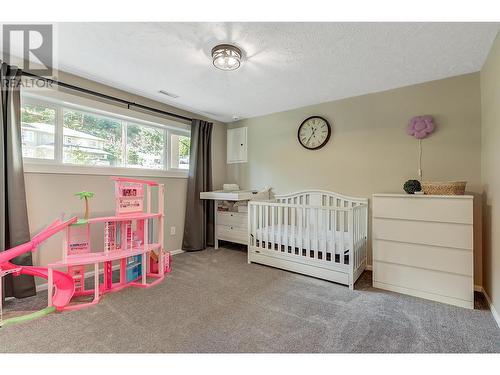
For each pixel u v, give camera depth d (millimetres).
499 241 1800
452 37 1769
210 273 2729
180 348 1458
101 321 1743
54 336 1564
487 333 1627
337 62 2148
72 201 2465
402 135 2697
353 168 3008
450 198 2053
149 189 2566
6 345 1477
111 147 2881
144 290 2273
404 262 2246
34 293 2127
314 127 3291
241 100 3168
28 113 2246
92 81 2576
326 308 1955
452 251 2047
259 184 3887
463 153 2385
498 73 1772
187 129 3648
